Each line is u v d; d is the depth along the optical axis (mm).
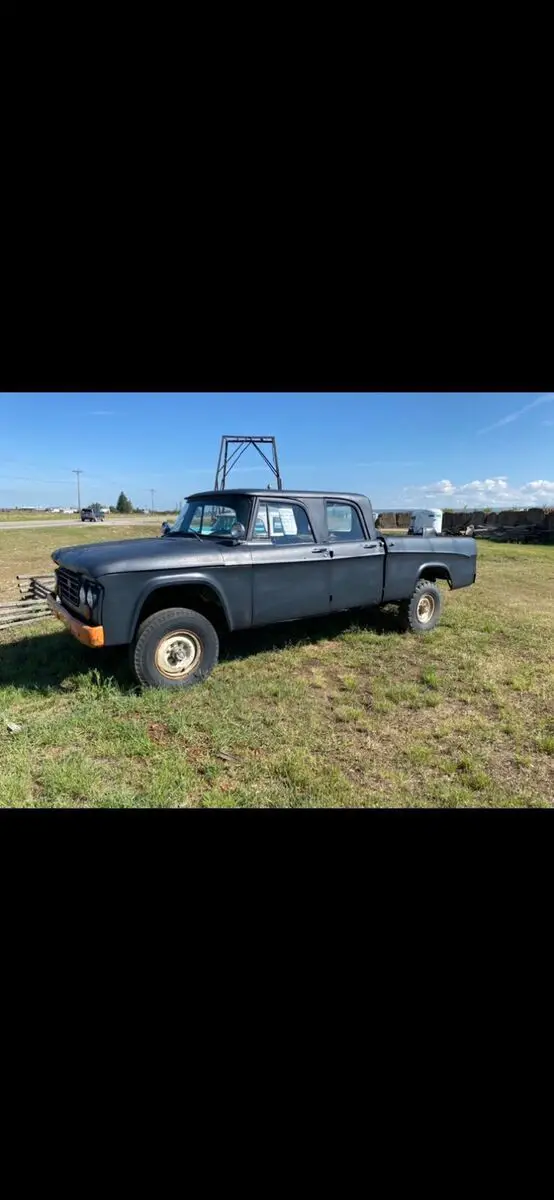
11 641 5008
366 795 2463
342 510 4789
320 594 4480
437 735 3174
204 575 3750
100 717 3180
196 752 2861
